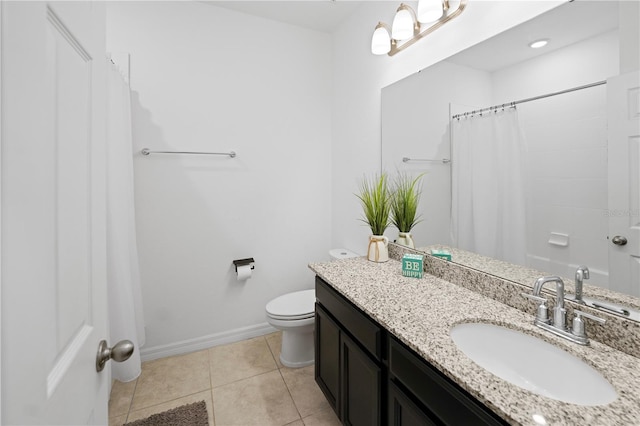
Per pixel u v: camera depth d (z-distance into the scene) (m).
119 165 1.68
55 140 0.51
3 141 0.37
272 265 2.59
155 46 2.10
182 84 2.19
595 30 0.99
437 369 0.88
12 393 0.39
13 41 0.39
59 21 0.52
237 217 2.44
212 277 2.38
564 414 0.66
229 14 2.31
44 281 0.47
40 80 0.45
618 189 0.96
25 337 0.41
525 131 1.20
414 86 1.77
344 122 2.54
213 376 2.03
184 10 2.17
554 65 1.10
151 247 2.18
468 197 1.46
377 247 1.88
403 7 1.58
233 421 1.64
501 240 1.31
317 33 2.64
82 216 0.63
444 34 1.57
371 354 1.23
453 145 1.53
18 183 0.40
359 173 2.36
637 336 0.86
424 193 1.72
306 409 1.74
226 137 2.35
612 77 0.96
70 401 0.56
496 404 0.69
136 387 1.91
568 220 1.08
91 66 0.69
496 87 1.31
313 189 2.71
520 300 1.18
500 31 1.29
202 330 2.37
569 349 0.91
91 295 0.68
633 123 0.92
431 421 0.90
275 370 2.09
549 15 1.12
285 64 2.53
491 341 1.09
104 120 0.77
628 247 0.94
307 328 2.04
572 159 1.06
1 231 0.37
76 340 0.60
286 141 2.58
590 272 1.03
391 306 1.23
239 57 2.36
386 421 1.17
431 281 1.54
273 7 2.29
